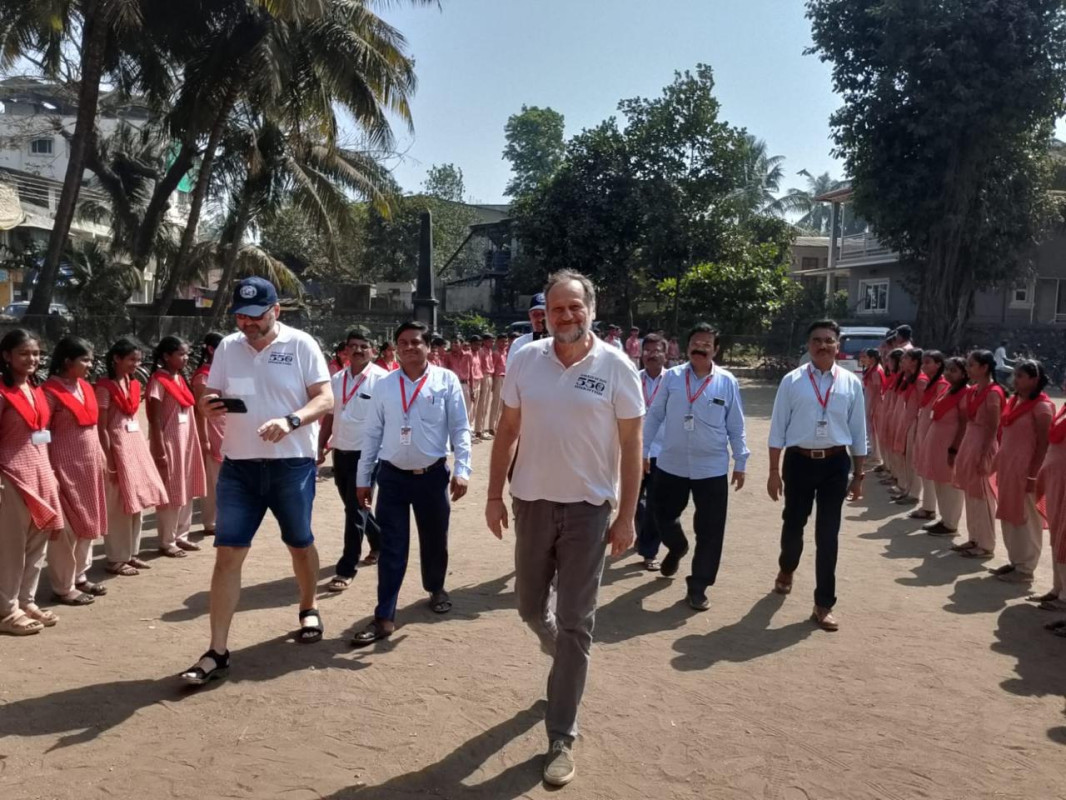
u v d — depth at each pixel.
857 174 25.31
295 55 18.47
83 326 18.00
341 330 25.78
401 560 5.31
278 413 4.66
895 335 12.34
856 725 4.20
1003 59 22.84
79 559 5.90
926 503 8.99
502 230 37.88
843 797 3.55
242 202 22.75
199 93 18.78
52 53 18.98
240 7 18.12
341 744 3.88
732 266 28.80
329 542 7.74
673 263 29.95
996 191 24.55
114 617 5.50
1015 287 28.84
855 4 24.25
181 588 6.14
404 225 40.94
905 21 23.12
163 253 26.06
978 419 7.45
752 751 3.92
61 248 17.31
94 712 4.12
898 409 10.14
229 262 22.50
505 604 6.00
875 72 24.75
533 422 3.82
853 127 24.88
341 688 4.48
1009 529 6.73
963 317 25.94
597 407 3.75
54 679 4.50
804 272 41.03
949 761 3.85
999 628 5.64
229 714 4.15
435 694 4.44
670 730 4.11
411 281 41.34
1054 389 26.58
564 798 3.49
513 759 3.80
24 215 23.88
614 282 30.75
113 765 3.64
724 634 5.48
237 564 4.59
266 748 3.83
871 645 5.30
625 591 6.41
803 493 5.90
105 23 16.69
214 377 4.71
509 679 4.65
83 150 17.02
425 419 5.39
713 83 29.50
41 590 6.03
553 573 4.02
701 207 30.23
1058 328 28.03
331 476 11.17
